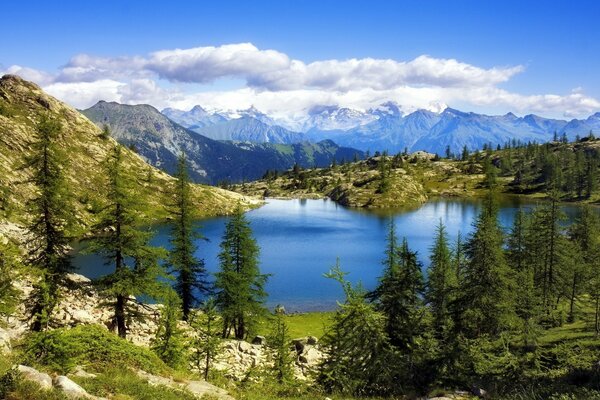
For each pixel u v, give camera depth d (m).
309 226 136.00
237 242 42.41
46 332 15.69
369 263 87.75
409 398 22.17
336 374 24.42
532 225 50.94
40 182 28.09
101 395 12.84
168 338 24.56
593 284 43.50
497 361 24.95
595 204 174.38
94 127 146.12
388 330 28.19
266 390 22.98
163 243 90.94
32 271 24.33
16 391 10.21
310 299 65.06
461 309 28.59
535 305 31.27
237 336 43.44
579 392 16.67
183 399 14.52
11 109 127.94
